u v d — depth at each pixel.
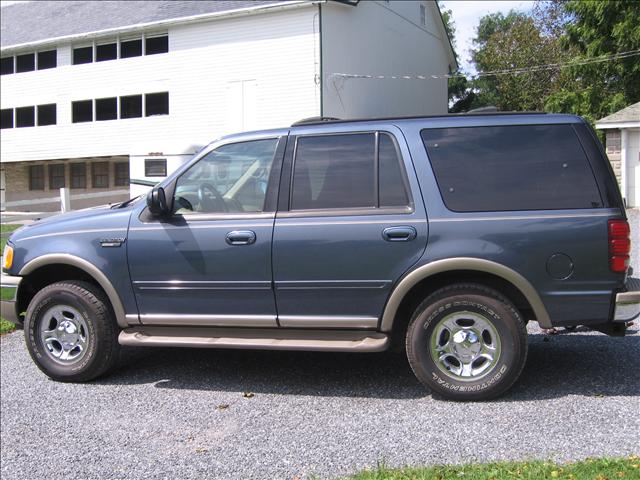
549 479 3.11
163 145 12.95
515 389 4.56
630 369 4.91
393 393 4.62
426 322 4.36
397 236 4.34
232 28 22.31
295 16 21.16
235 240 4.62
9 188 30.00
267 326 4.64
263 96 21.83
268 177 4.71
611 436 3.69
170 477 3.50
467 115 4.51
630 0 17.09
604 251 4.17
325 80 20.98
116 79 24.94
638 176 17.02
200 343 4.71
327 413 4.30
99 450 3.89
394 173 4.48
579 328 4.85
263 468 3.54
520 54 29.59
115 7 26.50
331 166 4.61
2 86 27.78
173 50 23.50
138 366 5.53
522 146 4.36
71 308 5.06
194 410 4.46
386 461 3.52
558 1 28.56
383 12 24.66
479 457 3.50
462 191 4.34
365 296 4.43
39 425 4.31
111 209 5.17
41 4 30.27
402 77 26.30
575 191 4.25
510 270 4.20
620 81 18.23
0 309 5.29
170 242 4.76
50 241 5.07
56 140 26.56
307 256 4.49
